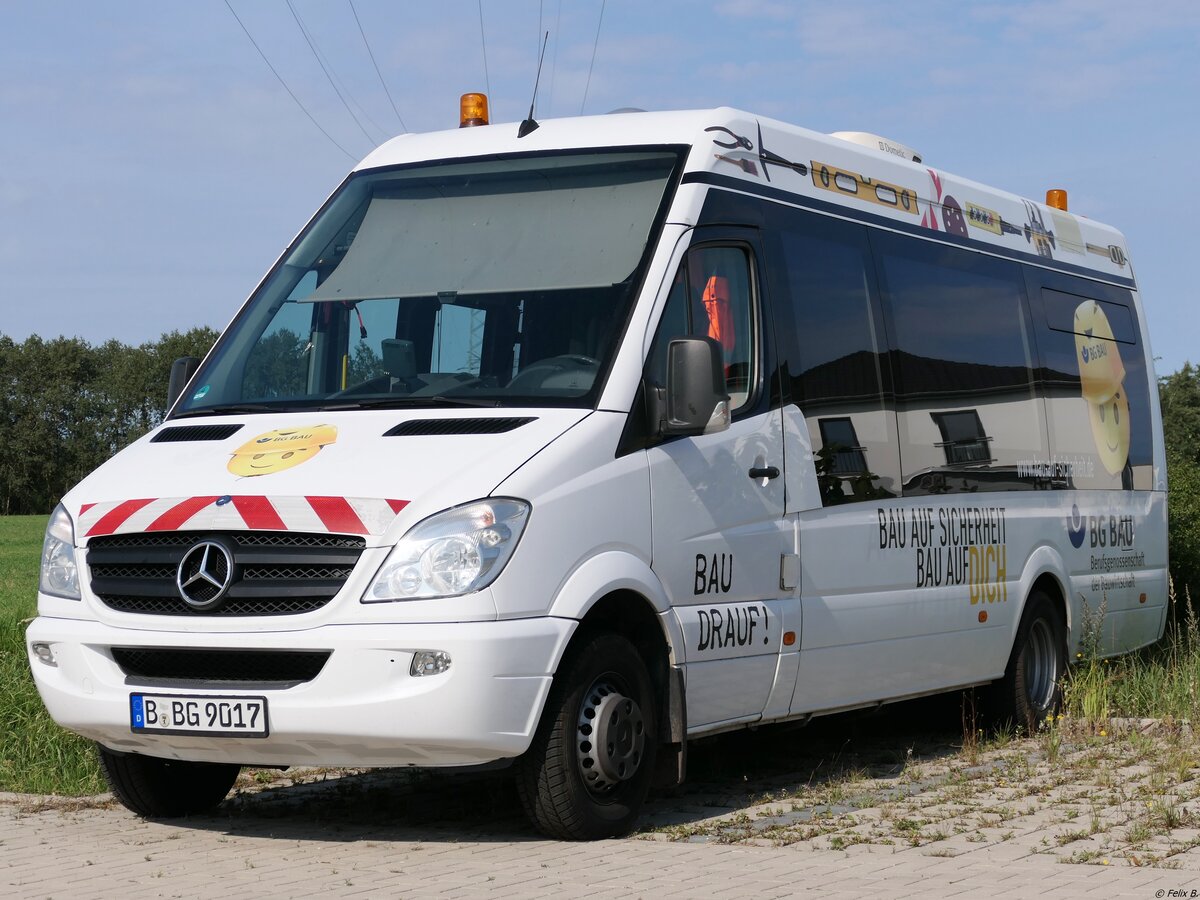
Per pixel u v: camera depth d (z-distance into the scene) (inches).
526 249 290.2
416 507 238.4
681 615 272.4
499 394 269.6
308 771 347.6
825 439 320.2
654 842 255.1
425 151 322.3
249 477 251.4
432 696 232.1
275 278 311.0
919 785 321.1
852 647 324.2
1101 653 443.2
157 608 249.3
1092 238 475.2
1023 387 410.3
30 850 253.9
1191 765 329.7
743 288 303.4
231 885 222.1
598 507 255.3
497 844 253.4
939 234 383.6
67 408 4645.7
